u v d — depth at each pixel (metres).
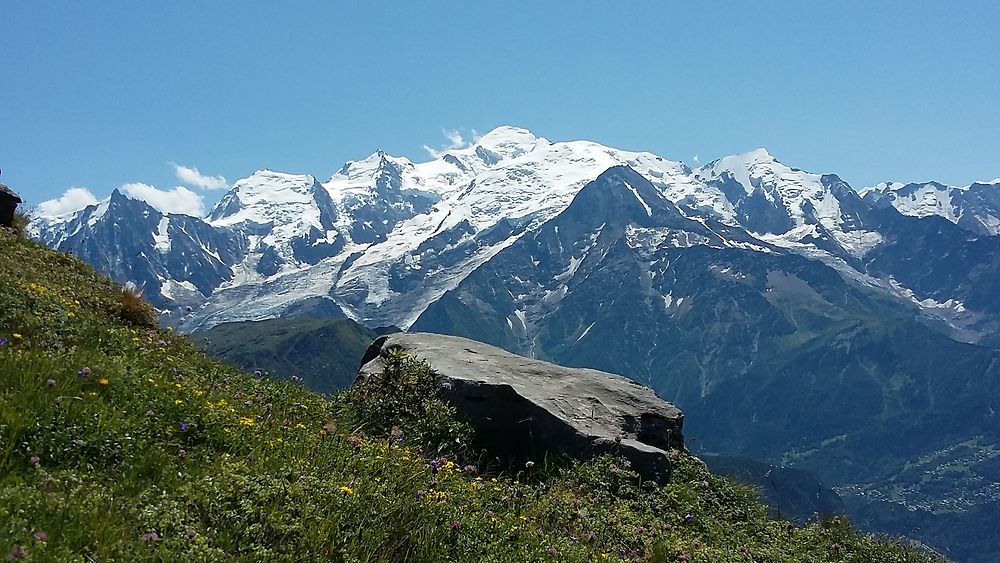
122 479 8.84
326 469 10.41
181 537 7.84
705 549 13.20
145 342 15.64
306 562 8.09
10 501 7.48
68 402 9.82
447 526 9.71
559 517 12.49
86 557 7.12
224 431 10.80
